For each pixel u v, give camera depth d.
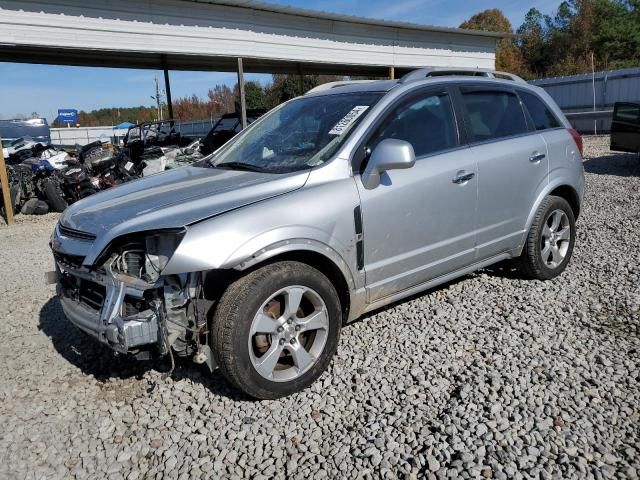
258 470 2.51
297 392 3.14
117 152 11.51
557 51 48.22
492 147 4.12
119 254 2.87
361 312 3.50
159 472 2.54
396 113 3.65
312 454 2.60
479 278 4.84
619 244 5.83
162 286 2.80
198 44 11.30
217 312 2.87
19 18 9.14
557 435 2.61
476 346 3.57
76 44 9.77
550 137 4.64
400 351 3.56
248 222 2.88
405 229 3.54
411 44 15.82
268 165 3.60
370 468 2.47
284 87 41.19
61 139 35.50
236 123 14.14
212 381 3.34
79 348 3.94
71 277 3.27
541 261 4.61
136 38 10.44
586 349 3.47
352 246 3.27
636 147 11.50
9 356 3.87
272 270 2.95
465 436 2.64
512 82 4.62
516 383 3.09
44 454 2.72
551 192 4.65
